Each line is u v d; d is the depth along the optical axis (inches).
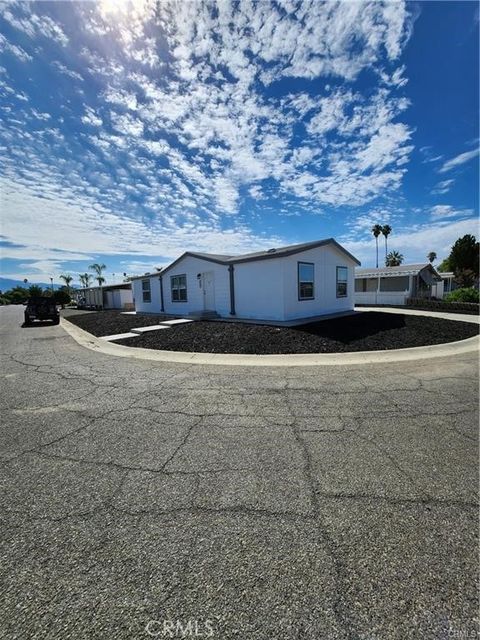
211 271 564.7
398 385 192.4
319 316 521.0
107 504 86.8
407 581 60.7
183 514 82.0
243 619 54.1
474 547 68.9
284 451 114.7
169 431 134.3
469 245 1295.5
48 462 110.7
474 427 132.0
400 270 979.9
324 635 51.1
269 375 221.6
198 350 313.6
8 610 56.5
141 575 63.4
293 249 474.0
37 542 73.0
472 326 424.2
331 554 67.7
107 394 187.3
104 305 1315.2
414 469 101.2
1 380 224.1
